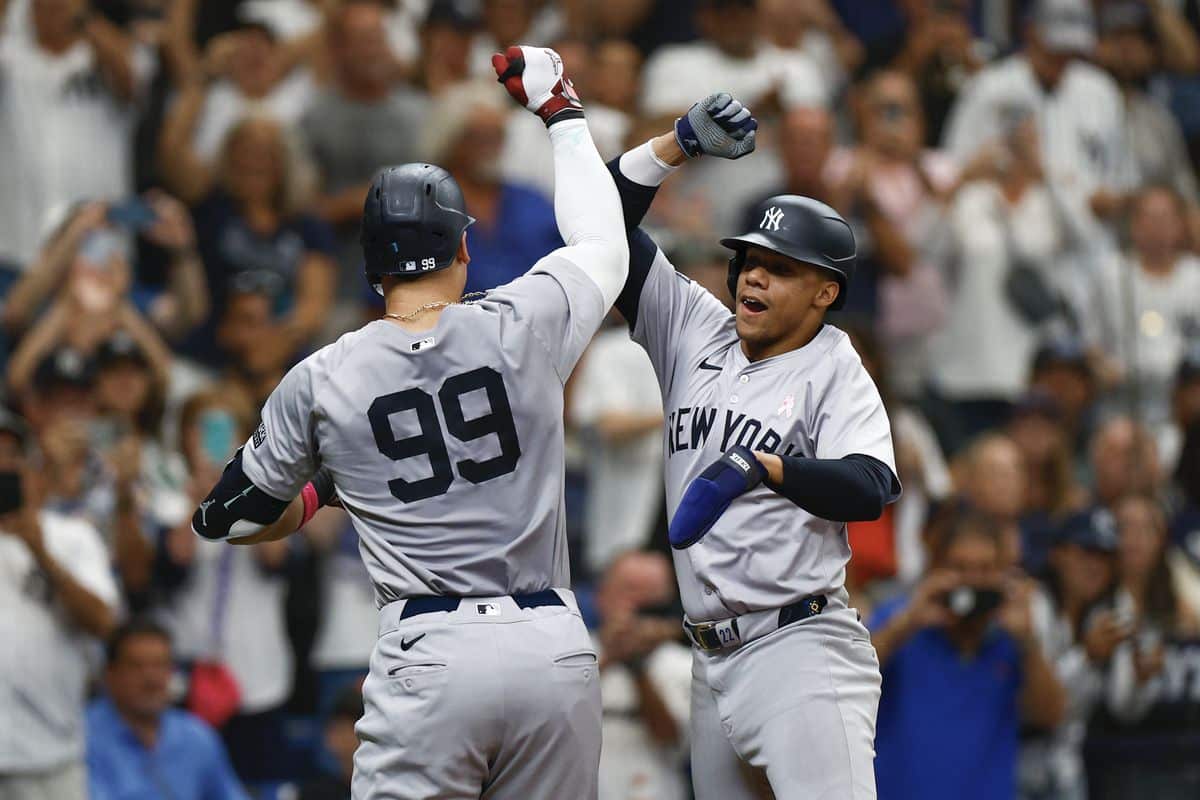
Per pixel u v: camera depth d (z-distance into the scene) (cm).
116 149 3391
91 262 3014
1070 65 3741
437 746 1413
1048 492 3203
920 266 3412
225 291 3144
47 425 2862
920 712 2458
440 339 1445
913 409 3319
